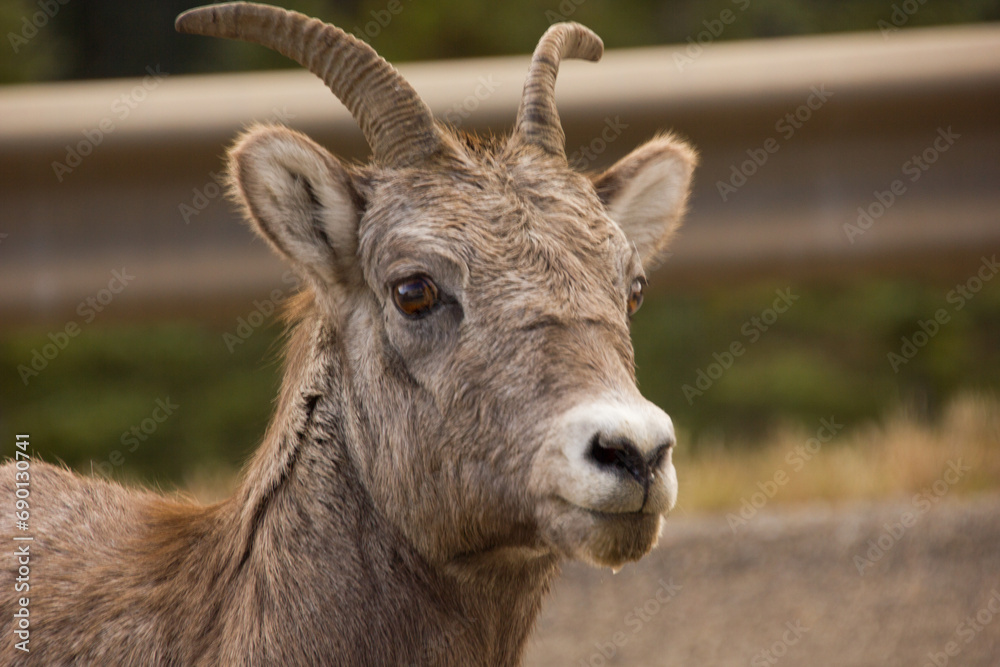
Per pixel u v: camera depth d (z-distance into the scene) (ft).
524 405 38.32
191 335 167.53
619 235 43.45
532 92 45.93
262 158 42.14
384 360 42.32
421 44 185.78
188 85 91.30
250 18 44.62
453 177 42.37
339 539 42.42
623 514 36.27
